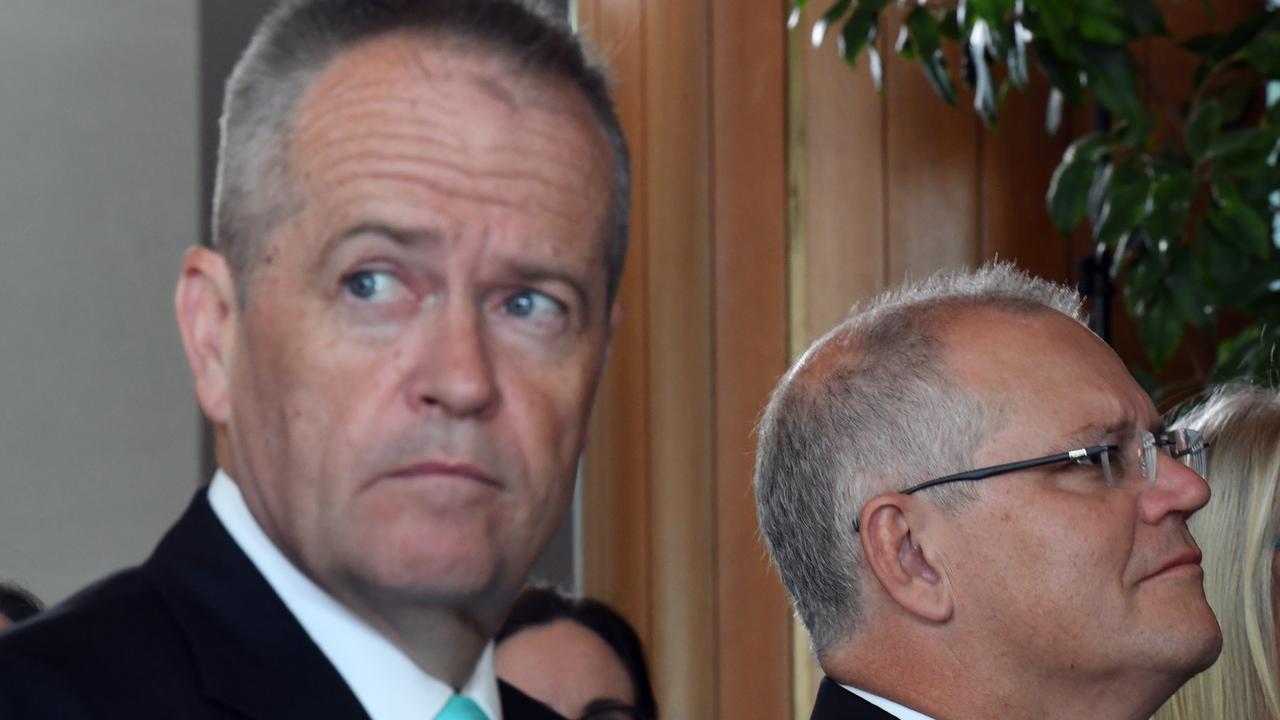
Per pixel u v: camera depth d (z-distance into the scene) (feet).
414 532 4.19
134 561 18.80
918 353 9.23
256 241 4.36
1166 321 14.24
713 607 16.98
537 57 4.39
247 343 4.40
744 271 16.89
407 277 4.23
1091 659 8.52
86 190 19.03
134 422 18.97
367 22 4.34
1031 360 9.08
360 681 4.43
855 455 9.15
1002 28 13.62
